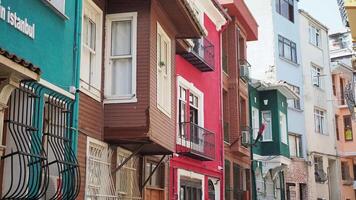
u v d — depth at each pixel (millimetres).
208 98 21438
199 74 20641
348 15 13984
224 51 24984
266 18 34188
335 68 39469
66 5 10523
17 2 8734
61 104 10062
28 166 8266
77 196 10211
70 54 10570
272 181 29469
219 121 22562
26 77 7688
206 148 19766
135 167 13812
